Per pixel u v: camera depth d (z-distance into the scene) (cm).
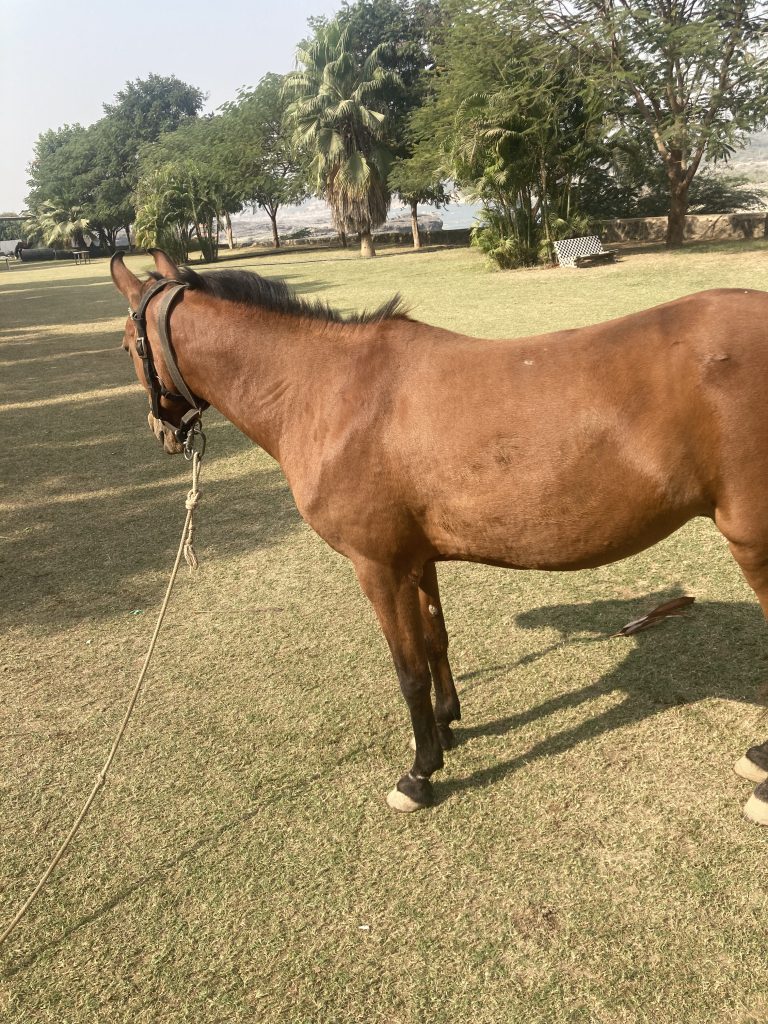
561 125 2255
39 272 4597
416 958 227
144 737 343
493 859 259
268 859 270
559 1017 206
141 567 520
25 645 432
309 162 3916
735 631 373
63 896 264
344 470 256
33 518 627
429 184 2864
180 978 230
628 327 229
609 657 366
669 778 285
